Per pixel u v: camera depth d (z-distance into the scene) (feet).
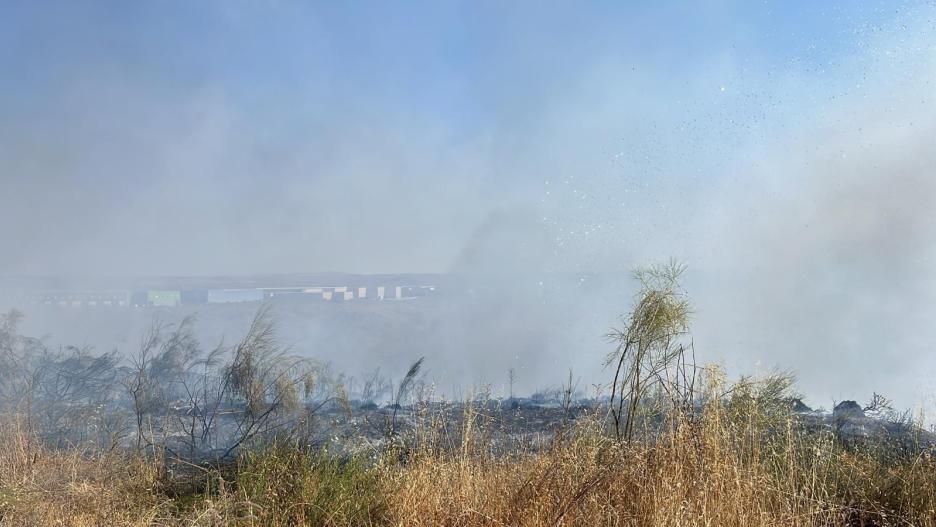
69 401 27.37
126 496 17.43
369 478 17.47
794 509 14.34
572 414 24.39
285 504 16.24
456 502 15.24
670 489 13.75
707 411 16.26
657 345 19.22
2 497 17.06
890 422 24.72
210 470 19.02
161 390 27.04
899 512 15.64
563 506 14.05
